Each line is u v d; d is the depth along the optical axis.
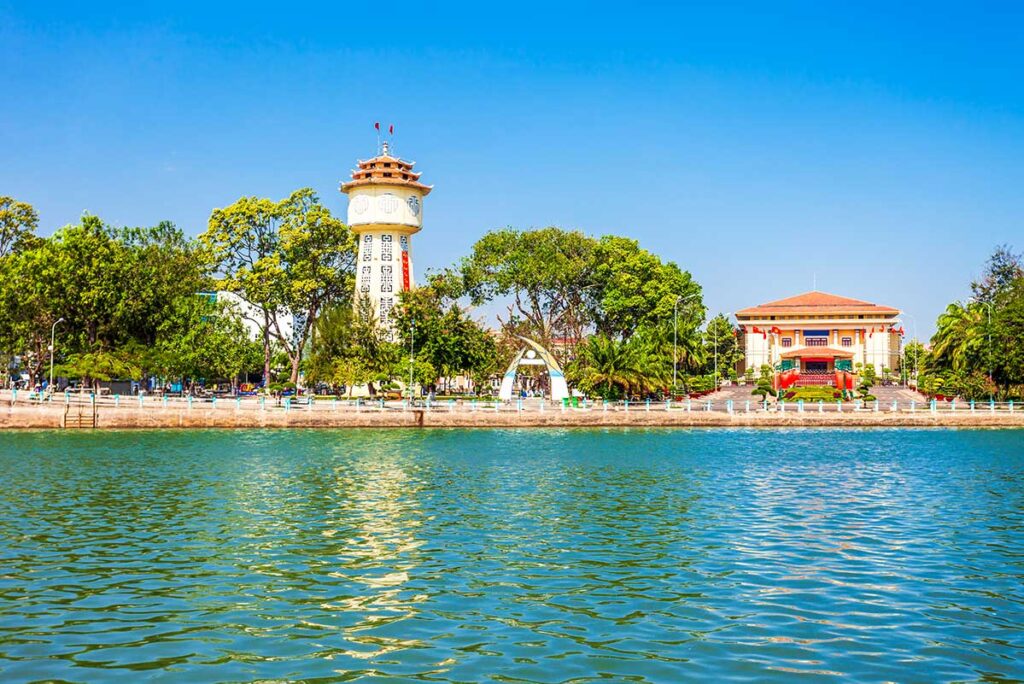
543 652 20.91
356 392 114.69
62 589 26.28
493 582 27.11
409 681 19.19
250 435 76.31
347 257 132.38
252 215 129.50
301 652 20.98
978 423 87.75
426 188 123.44
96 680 19.28
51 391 91.81
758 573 27.98
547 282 125.00
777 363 171.25
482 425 84.69
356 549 31.66
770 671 19.62
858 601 24.84
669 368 115.81
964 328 118.50
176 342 113.12
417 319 105.69
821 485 47.41
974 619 23.23
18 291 96.94
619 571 28.34
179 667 20.00
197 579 27.50
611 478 49.75
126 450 63.53
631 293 128.88
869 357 177.38
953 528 35.41
